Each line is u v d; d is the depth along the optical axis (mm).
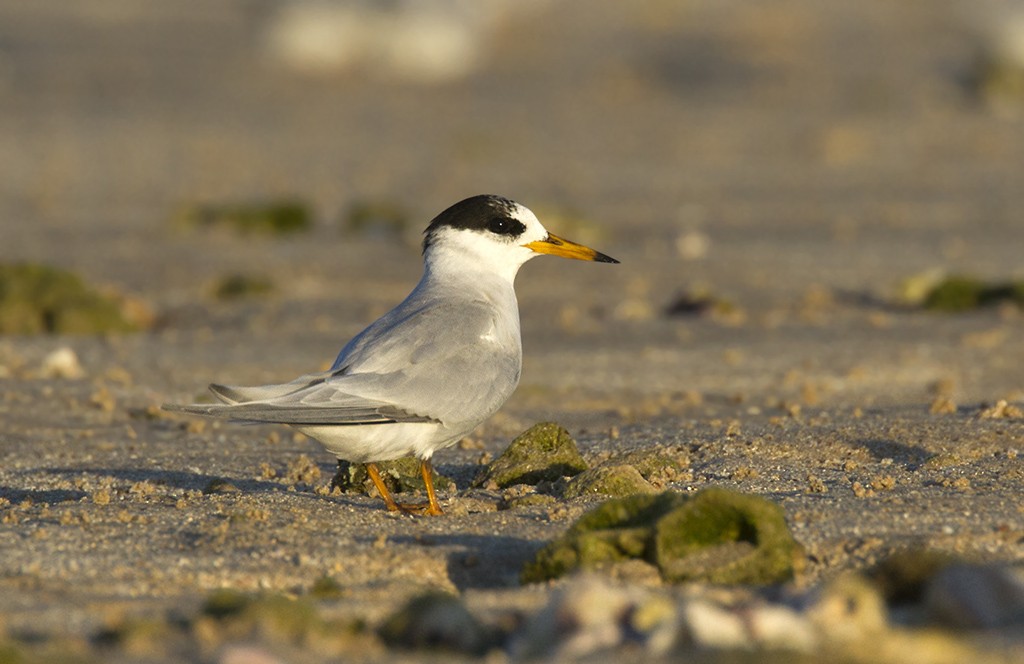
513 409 11898
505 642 5848
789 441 9633
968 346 14211
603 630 5504
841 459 9242
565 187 26641
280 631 5781
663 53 43531
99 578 6766
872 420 10320
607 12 50938
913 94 36531
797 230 22422
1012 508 7688
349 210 24016
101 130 31984
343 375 8031
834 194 25750
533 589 6551
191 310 16672
